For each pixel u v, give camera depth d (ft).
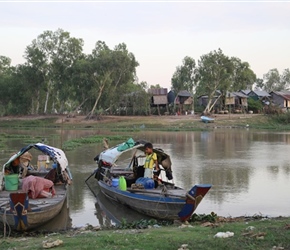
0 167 82.58
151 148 52.39
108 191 54.13
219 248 26.37
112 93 235.61
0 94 270.87
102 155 63.16
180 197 41.81
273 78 444.14
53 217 44.34
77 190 62.44
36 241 31.68
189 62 273.13
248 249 25.96
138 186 49.29
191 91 281.13
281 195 58.03
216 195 58.08
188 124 225.97
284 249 26.04
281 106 296.92
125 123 229.25
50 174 56.08
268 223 35.19
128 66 232.32
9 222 38.75
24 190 46.47
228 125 228.43
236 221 40.40
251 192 60.08
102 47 246.27
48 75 259.80
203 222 41.06
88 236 31.89
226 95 272.92
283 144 134.62
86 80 235.61
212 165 87.04
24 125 235.61
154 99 266.77
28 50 257.55
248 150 116.57
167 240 28.63
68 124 231.30
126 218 46.78
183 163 90.02
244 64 263.08
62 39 255.09
